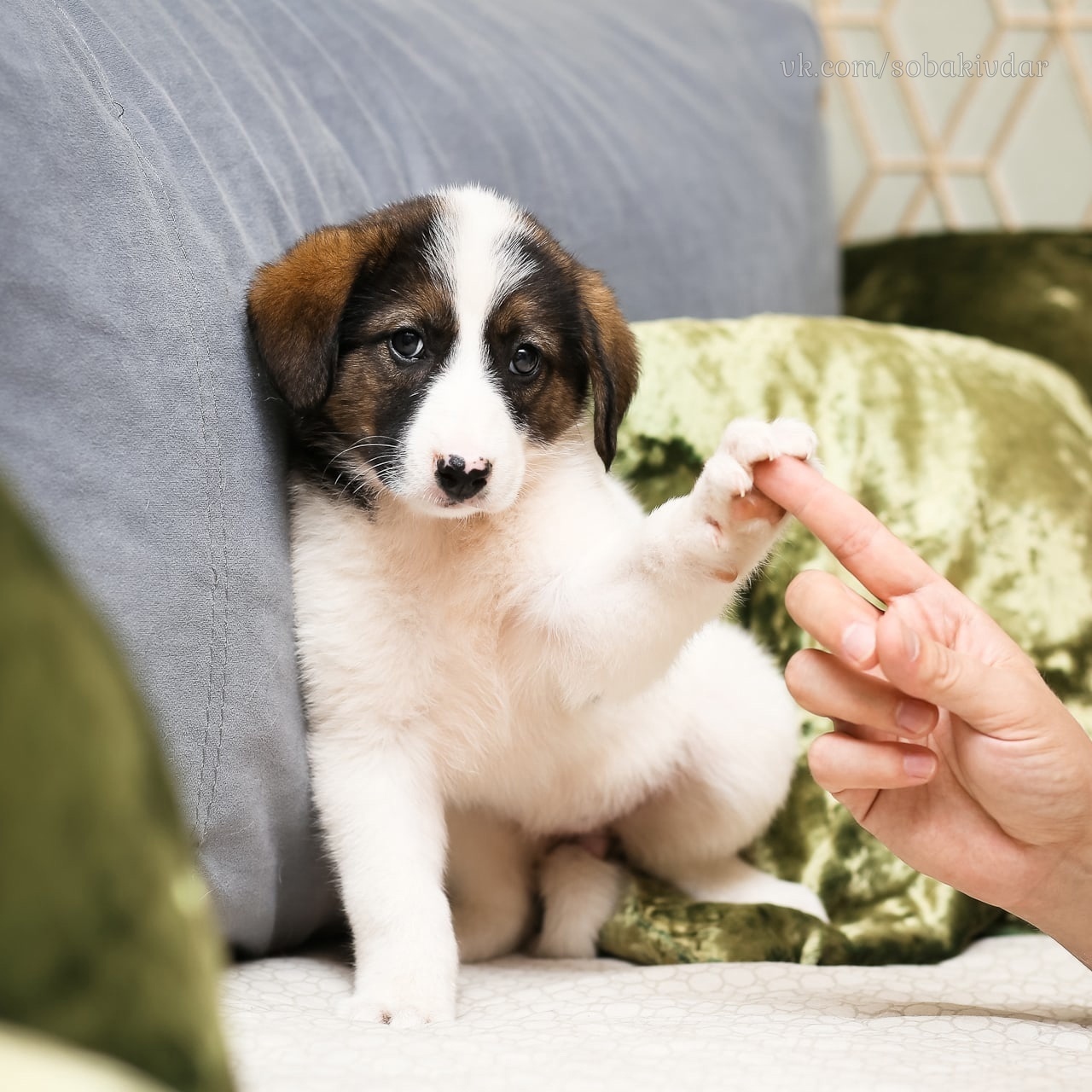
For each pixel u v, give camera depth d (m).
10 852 0.45
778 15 1.33
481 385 0.82
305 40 0.96
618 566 0.80
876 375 0.99
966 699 0.69
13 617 0.48
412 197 0.89
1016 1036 0.70
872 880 0.89
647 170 1.11
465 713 0.84
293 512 0.82
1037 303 1.34
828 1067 0.67
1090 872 0.71
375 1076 0.66
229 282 0.79
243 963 0.80
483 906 0.87
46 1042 0.42
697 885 0.90
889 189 1.58
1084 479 0.98
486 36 1.09
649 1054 0.68
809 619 0.70
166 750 0.73
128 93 0.79
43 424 0.71
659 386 0.97
